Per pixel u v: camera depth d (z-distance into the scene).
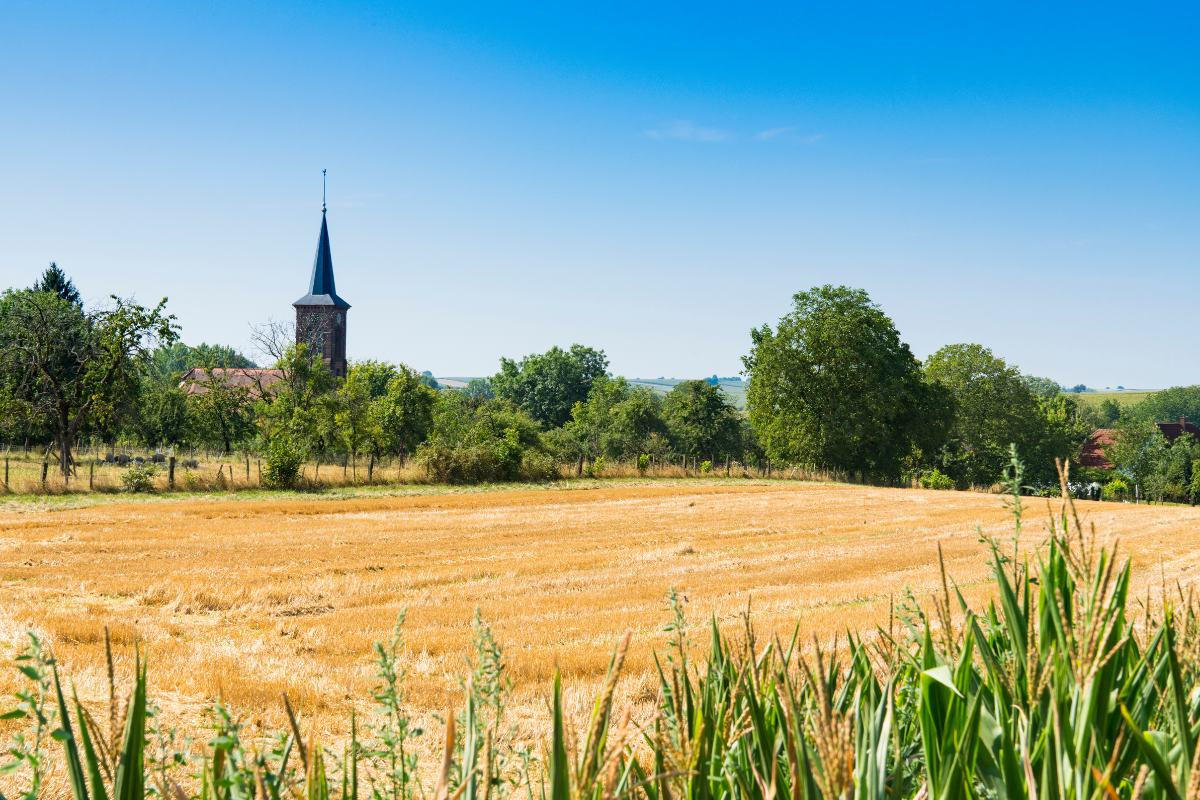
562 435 72.50
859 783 2.11
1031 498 32.72
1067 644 2.10
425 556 17.69
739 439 70.38
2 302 41.41
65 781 4.87
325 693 7.93
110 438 52.66
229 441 55.12
